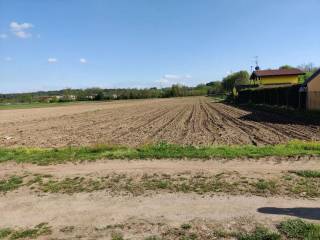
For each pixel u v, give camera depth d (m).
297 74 75.06
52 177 11.37
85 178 11.08
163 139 21.34
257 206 8.16
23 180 11.20
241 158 12.98
